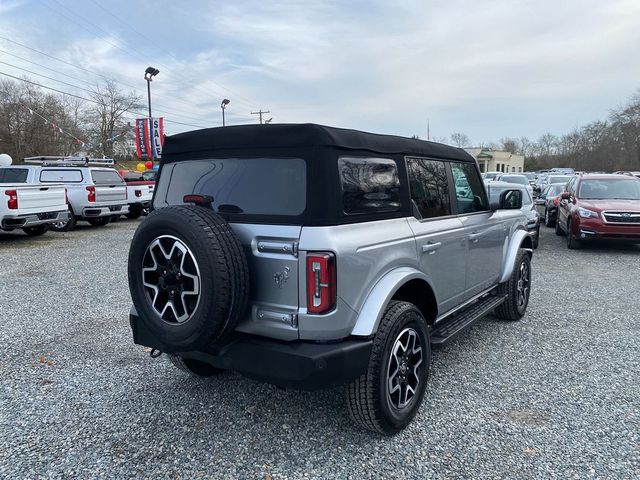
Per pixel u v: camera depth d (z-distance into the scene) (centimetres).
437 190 381
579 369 407
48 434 307
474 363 421
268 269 271
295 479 261
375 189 305
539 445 291
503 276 508
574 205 1081
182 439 300
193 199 301
